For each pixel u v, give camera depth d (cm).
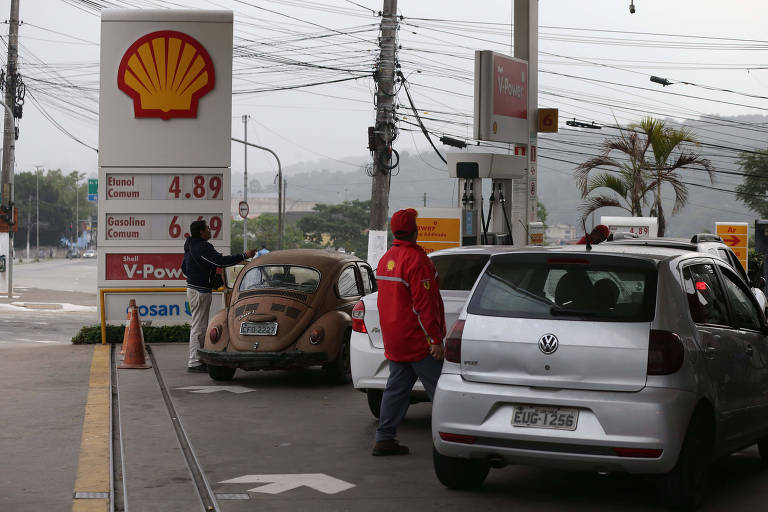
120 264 1667
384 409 766
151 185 1670
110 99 1667
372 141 2336
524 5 1866
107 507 602
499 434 596
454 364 624
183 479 681
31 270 8806
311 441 827
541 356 592
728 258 1019
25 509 596
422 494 649
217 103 1673
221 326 1169
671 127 2725
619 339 579
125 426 880
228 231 1678
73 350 1532
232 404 1021
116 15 1662
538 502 631
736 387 660
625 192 2773
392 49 2356
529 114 1867
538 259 625
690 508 599
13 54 3850
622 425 567
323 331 1141
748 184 5459
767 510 618
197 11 1664
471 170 1736
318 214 13138
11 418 914
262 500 628
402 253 739
